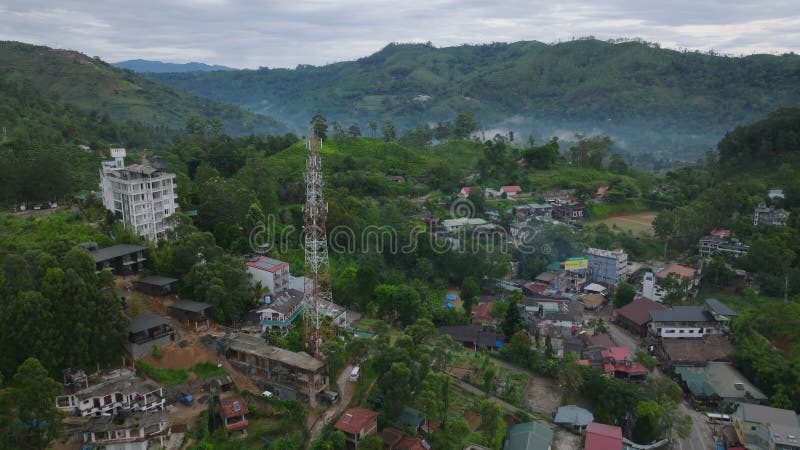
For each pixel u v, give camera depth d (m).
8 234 93.56
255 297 90.00
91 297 68.38
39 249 77.88
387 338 82.12
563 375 86.56
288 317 86.44
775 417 77.31
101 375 68.44
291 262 112.62
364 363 83.38
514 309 103.81
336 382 78.19
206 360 75.00
